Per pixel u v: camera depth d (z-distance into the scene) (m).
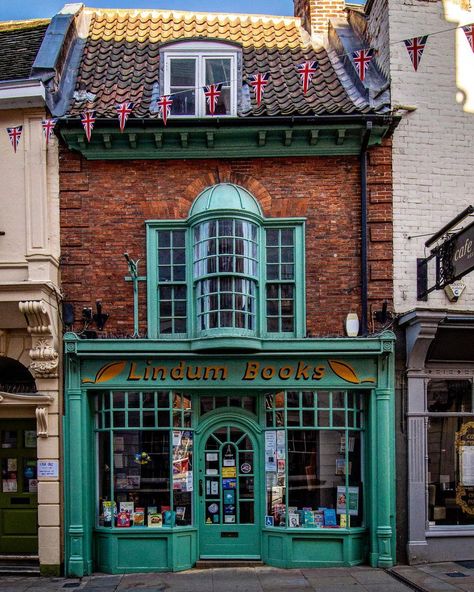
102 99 9.97
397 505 9.12
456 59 9.84
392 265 9.39
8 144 9.34
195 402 9.45
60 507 9.02
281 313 9.47
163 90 10.13
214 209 9.10
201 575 8.69
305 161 9.55
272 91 10.18
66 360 9.12
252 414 9.46
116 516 9.14
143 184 9.51
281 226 9.52
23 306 8.62
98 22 12.16
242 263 9.12
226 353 9.08
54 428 9.10
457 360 9.47
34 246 9.18
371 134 9.31
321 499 9.23
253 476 9.38
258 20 12.48
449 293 9.36
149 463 9.23
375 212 9.45
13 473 9.61
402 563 9.04
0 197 9.26
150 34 11.78
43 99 9.18
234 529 9.27
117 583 8.39
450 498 9.39
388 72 9.80
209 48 10.34
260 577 8.52
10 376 10.20
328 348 9.01
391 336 8.98
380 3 10.21
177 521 9.16
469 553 9.15
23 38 11.40
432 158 9.61
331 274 9.43
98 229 9.47
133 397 9.28
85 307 9.34
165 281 9.45
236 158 9.53
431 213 9.52
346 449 9.21
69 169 9.48
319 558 9.04
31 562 9.19
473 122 9.75
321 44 11.62
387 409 9.09
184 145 9.36
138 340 8.97
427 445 9.38
